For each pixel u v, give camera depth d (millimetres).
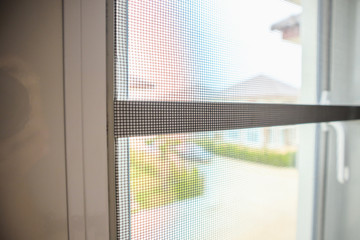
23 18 407
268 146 815
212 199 660
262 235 818
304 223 957
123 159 488
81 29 432
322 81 956
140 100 493
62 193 441
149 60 523
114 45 467
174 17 559
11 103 410
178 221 591
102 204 467
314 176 960
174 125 529
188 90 597
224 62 674
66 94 428
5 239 421
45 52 422
